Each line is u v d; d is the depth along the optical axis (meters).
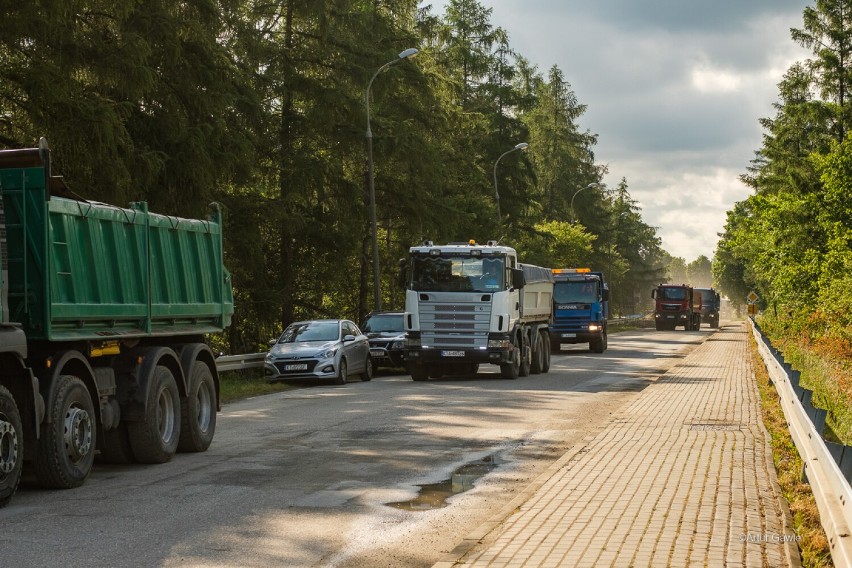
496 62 70.00
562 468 10.83
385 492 9.99
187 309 13.61
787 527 7.74
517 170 67.31
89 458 10.67
